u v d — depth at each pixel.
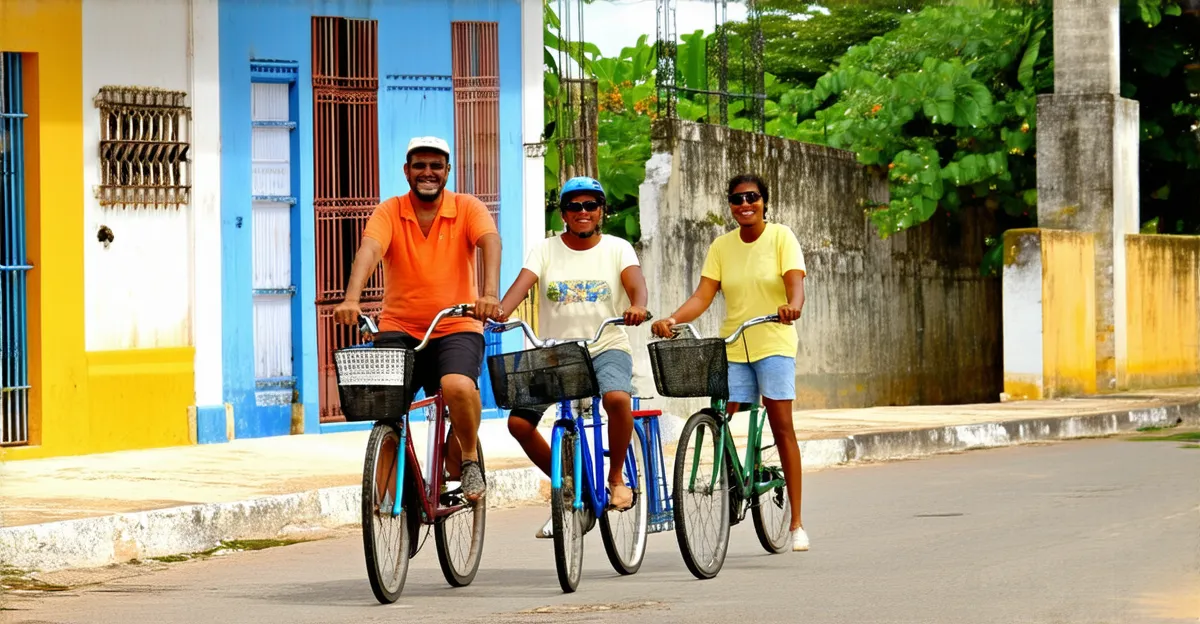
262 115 14.77
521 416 8.25
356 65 15.11
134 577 9.19
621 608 7.50
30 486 11.50
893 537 9.91
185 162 14.18
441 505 8.17
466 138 15.61
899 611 7.25
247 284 14.57
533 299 15.95
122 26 13.82
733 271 9.16
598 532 10.51
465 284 8.12
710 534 8.53
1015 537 9.73
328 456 13.38
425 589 8.38
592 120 17.06
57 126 13.50
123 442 13.80
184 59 14.16
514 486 12.43
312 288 14.92
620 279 8.44
